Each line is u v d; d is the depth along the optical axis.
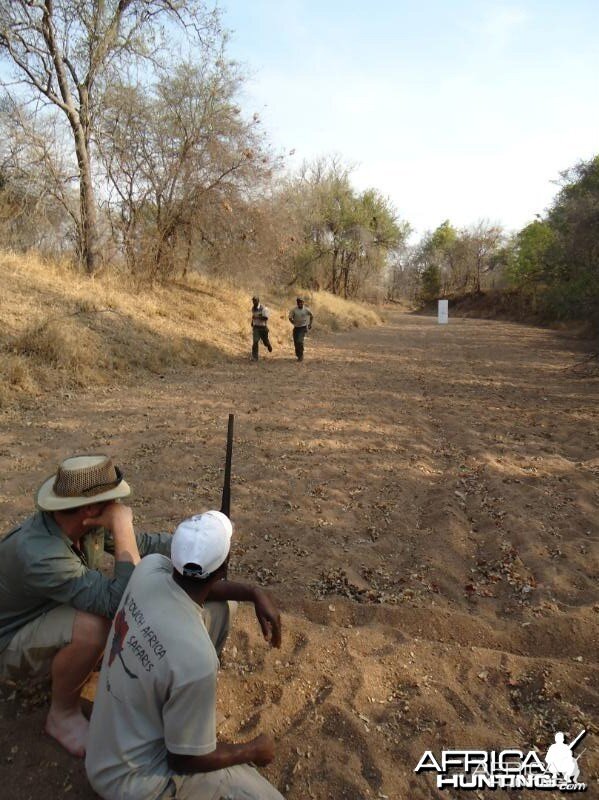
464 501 5.73
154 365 11.77
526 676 3.16
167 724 1.93
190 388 10.50
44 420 7.86
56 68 15.67
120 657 2.03
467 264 64.25
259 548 4.61
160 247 18.61
